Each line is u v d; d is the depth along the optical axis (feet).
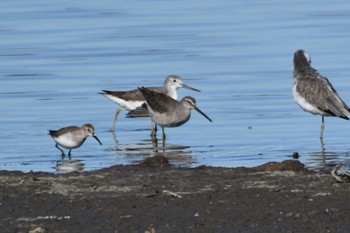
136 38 90.27
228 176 42.45
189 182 41.34
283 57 81.56
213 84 74.54
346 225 34.22
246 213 36.04
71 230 34.86
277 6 104.17
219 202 37.60
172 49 86.02
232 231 34.14
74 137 54.34
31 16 99.91
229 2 107.04
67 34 92.17
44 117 65.62
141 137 60.64
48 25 95.76
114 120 64.39
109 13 101.71
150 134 61.67
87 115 67.05
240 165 49.80
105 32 93.04
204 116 60.95
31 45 88.17
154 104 60.18
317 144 55.98
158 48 86.53
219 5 105.29
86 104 69.87
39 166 50.65
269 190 39.24
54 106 68.85
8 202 38.65
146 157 53.01
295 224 34.55
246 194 38.65
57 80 76.48
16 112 67.05
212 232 34.14
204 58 82.53
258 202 37.42
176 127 62.95
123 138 60.34
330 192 38.55
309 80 59.31
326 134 59.00
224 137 58.95
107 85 74.79
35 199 38.96
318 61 79.41
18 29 94.02
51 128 62.39
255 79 75.15
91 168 49.55
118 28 94.38
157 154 53.98
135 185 40.93
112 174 43.45
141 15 100.42
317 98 58.08
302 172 43.47
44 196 39.42
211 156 52.80
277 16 98.73
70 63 82.12
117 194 39.42
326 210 36.01
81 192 39.99
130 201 38.14
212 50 85.15
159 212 36.58
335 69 76.54
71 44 88.38
